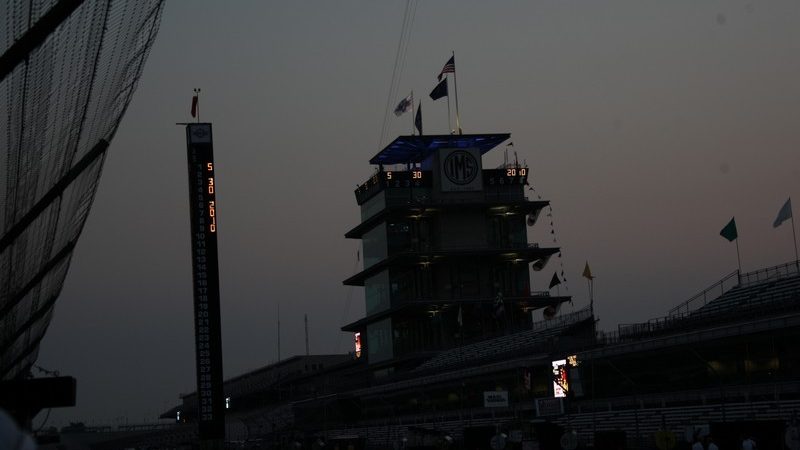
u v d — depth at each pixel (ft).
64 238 113.39
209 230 337.72
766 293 296.51
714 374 279.08
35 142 64.85
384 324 615.98
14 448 17.15
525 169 615.98
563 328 410.11
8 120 55.57
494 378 403.75
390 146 611.88
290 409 654.94
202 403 329.11
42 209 78.48
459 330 589.73
